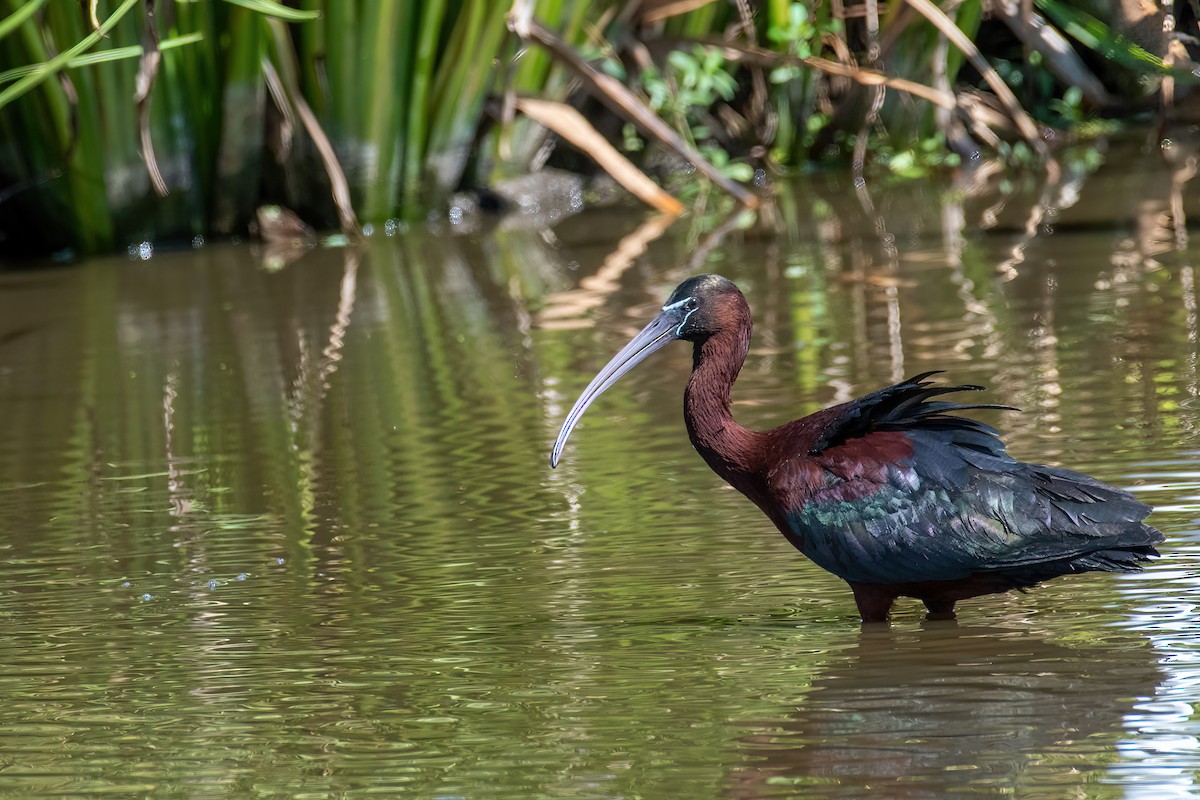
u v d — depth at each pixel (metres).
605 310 18.11
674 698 7.89
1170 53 16.64
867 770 6.90
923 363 14.59
